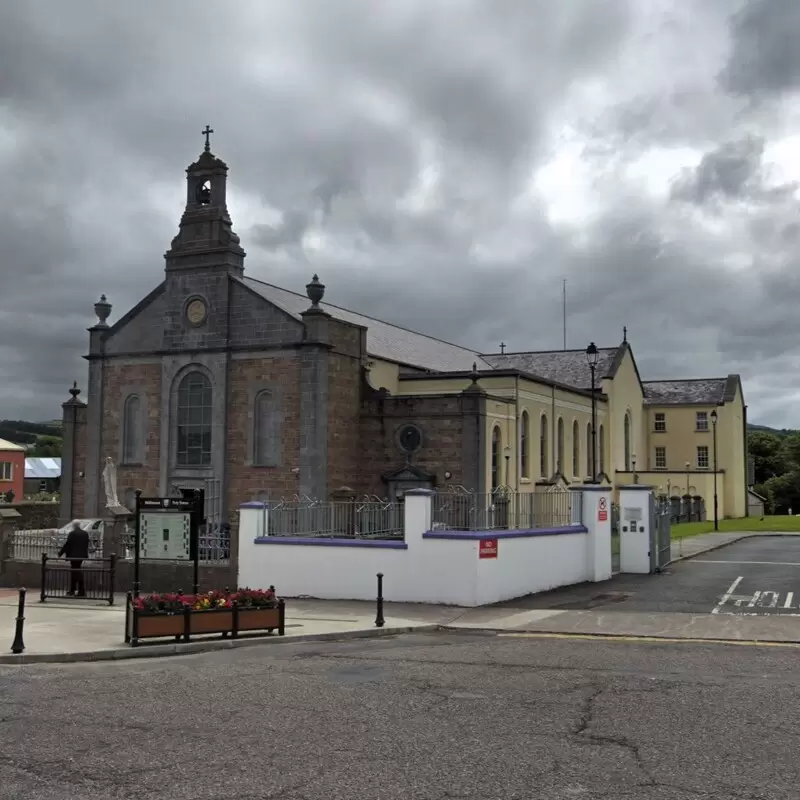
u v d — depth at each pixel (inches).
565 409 2052.2
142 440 1601.9
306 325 1477.6
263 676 541.6
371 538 1000.2
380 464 1571.1
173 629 651.5
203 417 1555.1
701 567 1228.5
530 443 1809.8
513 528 959.6
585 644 663.1
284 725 418.9
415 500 880.3
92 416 1638.8
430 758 365.1
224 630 669.9
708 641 674.8
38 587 1048.2
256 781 337.7
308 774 345.1
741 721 425.1
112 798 320.8
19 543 1083.9
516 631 726.5
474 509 912.9
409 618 784.3
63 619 795.4
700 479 2659.9
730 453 2839.6
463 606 853.2
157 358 1594.5
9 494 3038.9
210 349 1541.6
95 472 1627.7
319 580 908.0
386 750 377.1
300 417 1473.9
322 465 1471.5
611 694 484.1
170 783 336.2
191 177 1592.0
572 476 2073.1
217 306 1546.5
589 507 1066.7
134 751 378.6
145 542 834.2
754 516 3004.4
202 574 965.8
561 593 949.2
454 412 1526.8
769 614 804.0
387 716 435.5
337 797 319.6
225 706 459.5
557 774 344.5
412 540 879.1
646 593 948.0
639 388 2785.4
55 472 4503.0
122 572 1010.7
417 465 1542.8
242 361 1525.6
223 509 1513.3
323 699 474.0
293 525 968.3
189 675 548.1
